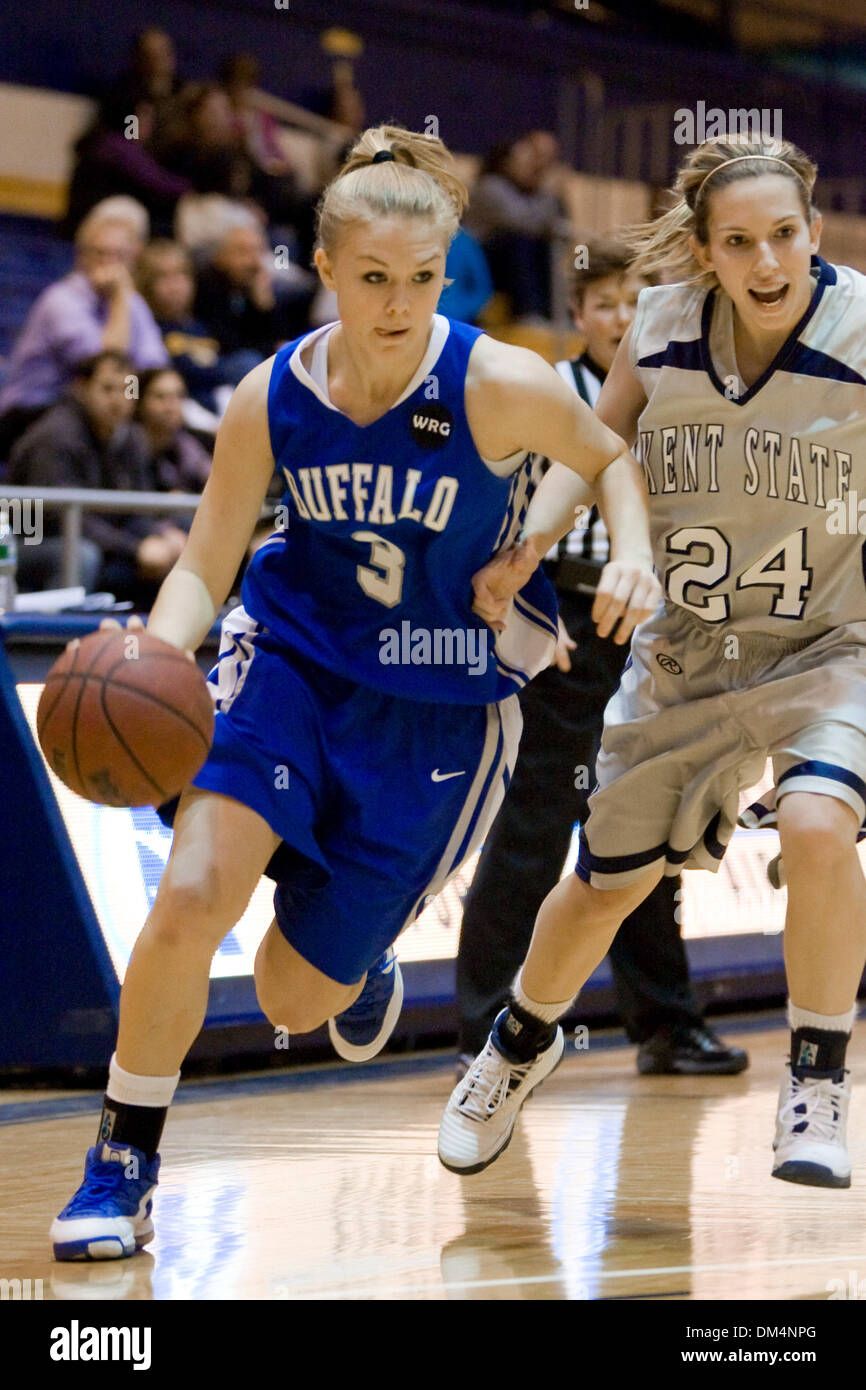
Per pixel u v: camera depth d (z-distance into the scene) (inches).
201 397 395.5
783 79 567.8
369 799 144.5
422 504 138.0
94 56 451.5
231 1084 229.8
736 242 141.3
